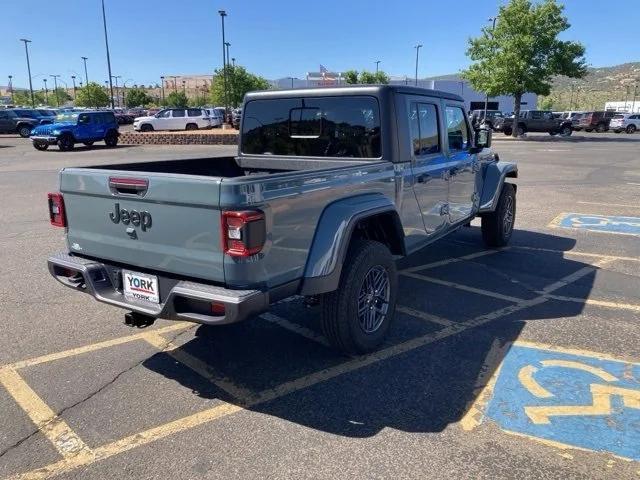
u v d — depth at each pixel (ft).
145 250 11.38
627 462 9.42
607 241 25.88
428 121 16.72
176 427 10.63
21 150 85.40
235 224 9.87
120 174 11.28
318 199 11.68
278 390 12.04
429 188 16.70
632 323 15.60
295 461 9.56
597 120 151.84
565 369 12.76
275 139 17.07
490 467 9.33
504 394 11.68
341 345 13.02
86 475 9.25
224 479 9.11
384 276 13.85
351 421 10.78
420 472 9.23
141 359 13.61
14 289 18.89
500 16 113.39
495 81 115.55
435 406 11.27
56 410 11.25
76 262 12.55
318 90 15.65
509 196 24.13
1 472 9.33
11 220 30.96
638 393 11.65
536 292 18.38
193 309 10.64
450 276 20.25
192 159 16.70
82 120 85.92
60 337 14.89
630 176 51.80
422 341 14.46
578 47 111.04
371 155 14.90
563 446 9.87
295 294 11.41
